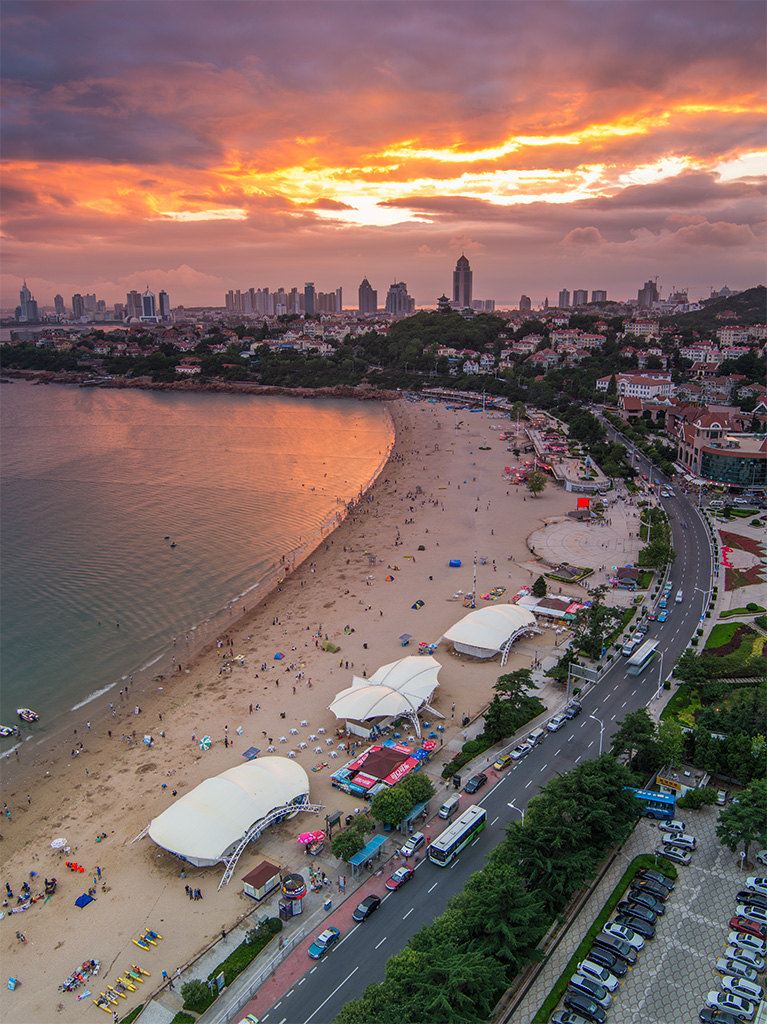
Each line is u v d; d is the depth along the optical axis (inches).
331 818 3885.3
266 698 5319.9
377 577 7470.5
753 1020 2689.5
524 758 4350.4
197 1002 2913.4
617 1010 2768.2
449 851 3540.8
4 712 5388.8
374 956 3080.7
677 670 5039.4
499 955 2869.1
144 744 4849.9
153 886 3639.3
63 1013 2982.3
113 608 7121.1
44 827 4124.0
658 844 3627.0
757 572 6988.2
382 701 4820.4
